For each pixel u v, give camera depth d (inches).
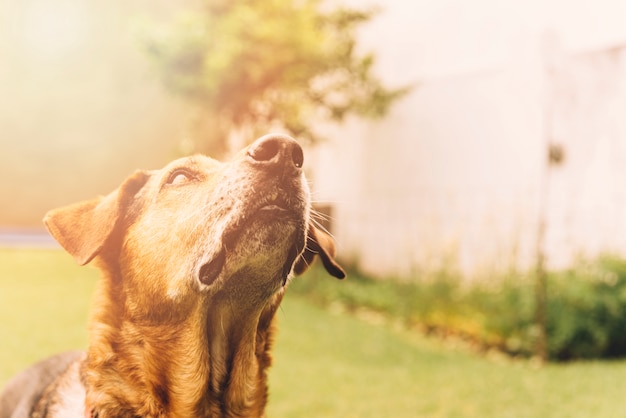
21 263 463.8
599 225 312.2
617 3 314.7
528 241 333.4
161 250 103.3
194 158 110.2
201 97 418.3
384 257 457.1
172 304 102.6
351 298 398.3
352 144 500.7
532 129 355.3
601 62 321.4
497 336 296.5
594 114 322.7
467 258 380.5
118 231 109.4
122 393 104.5
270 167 94.7
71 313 299.6
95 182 728.3
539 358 271.7
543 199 288.4
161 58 413.1
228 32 403.9
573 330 274.1
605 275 283.3
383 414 194.1
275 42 405.1
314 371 244.7
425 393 218.8
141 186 111.7
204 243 98.3
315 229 123.9
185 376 104.4
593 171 320.2
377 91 433.4
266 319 112.3
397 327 345.7
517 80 367.2
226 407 110.1
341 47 431.8
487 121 387.9
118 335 106.3
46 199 716.7
